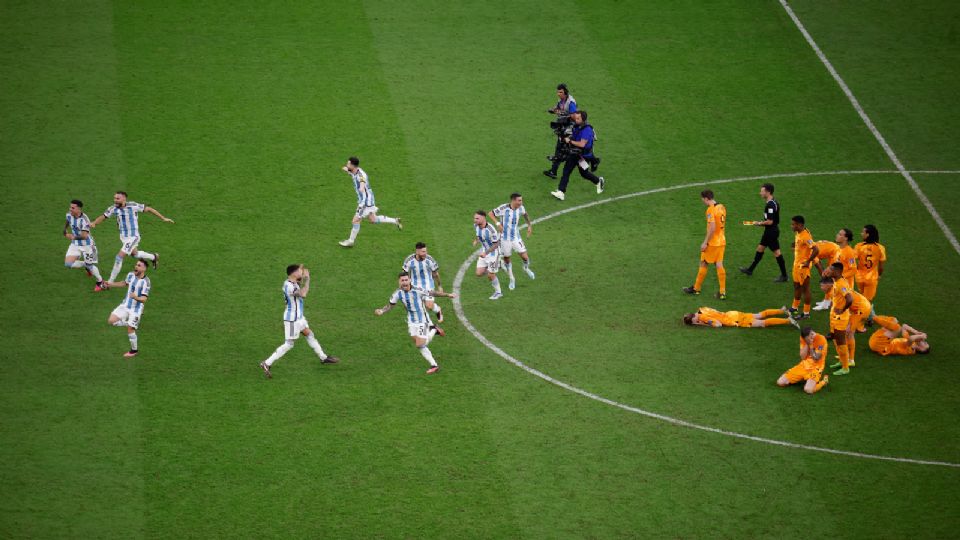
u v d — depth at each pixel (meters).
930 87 111.25
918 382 73.81
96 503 62.94
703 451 67.44
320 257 87.44
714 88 111.00
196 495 63.66
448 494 64.00
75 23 117.56
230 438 68.12
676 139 103.81
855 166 100.31
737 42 117.75
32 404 70.88
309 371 74.62
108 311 81.12
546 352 76.81
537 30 119.31
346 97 108.38
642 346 77.56
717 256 81.19
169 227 90.56
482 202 94.75
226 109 106.06
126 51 113.44
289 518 62.06
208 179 96.69
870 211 93.88
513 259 88.12
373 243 89.38
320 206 93.88
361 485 64.62
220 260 86.75
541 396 72.31
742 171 99.56
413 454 67.06
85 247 82.38
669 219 93.19
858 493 64.12
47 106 105.06
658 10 122.75
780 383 73.06
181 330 78.69
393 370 74.81
